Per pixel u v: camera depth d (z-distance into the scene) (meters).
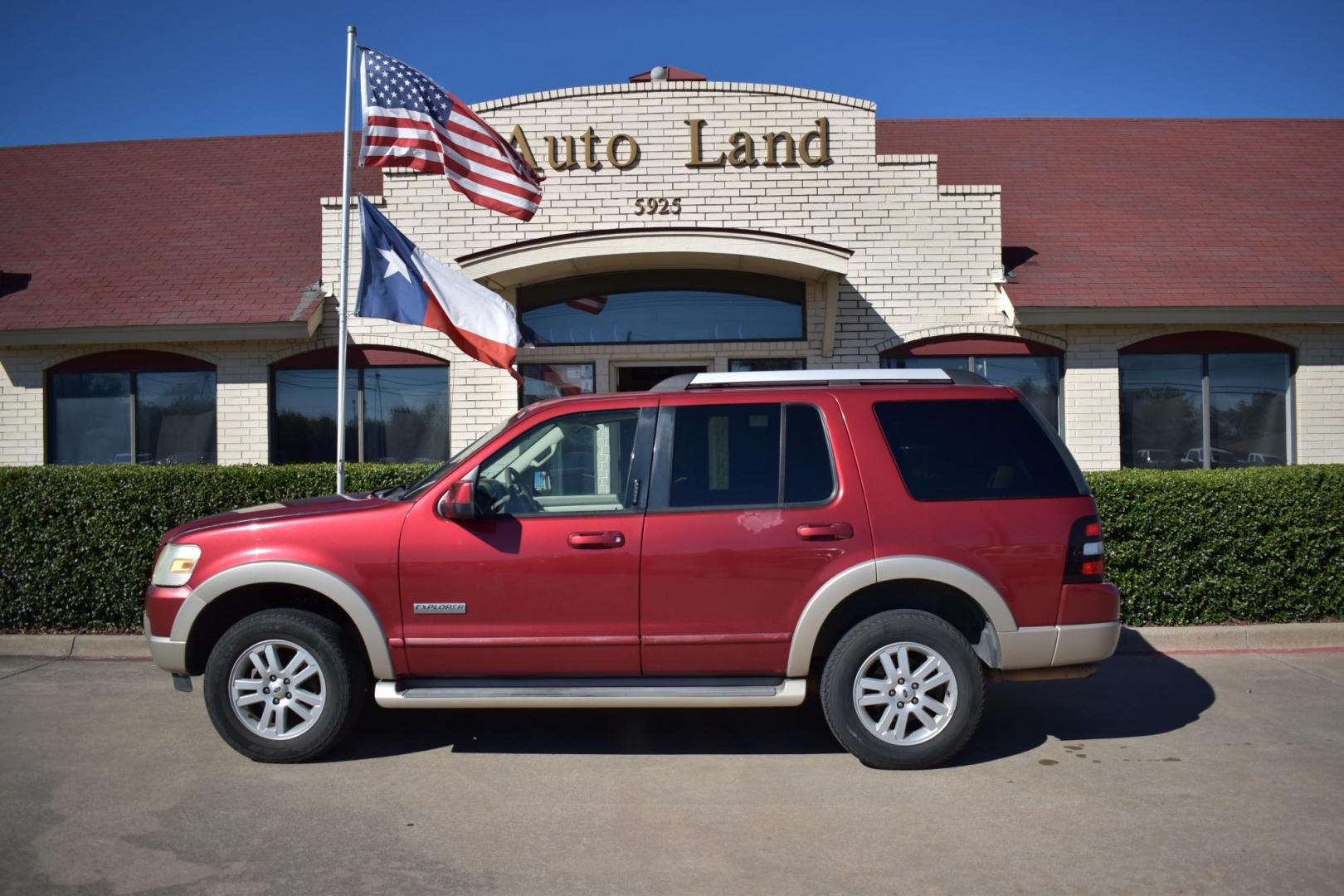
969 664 5.22
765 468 5.41
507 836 4.48
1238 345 11.07
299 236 12.09
